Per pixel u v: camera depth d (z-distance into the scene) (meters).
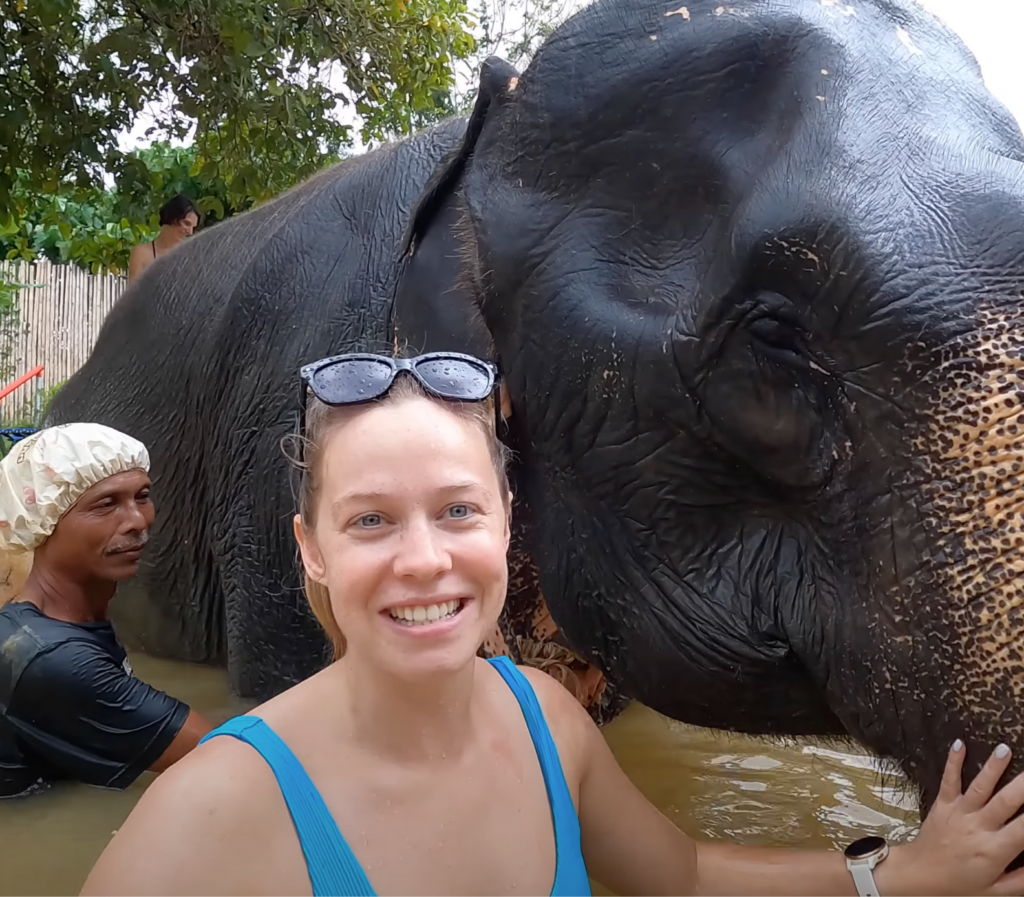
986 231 0.83
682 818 1.38
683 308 1.00
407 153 1.78
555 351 1.10
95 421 2.42
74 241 4.38
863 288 0.85
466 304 1.25
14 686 1.42
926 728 0.83
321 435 0.74
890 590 0.84
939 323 0.81
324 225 1.80
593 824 0.92
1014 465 0.78
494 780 0.78
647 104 1.05
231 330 1.88
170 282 2.37
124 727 1.46
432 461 0.71
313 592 0.81
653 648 1.08
